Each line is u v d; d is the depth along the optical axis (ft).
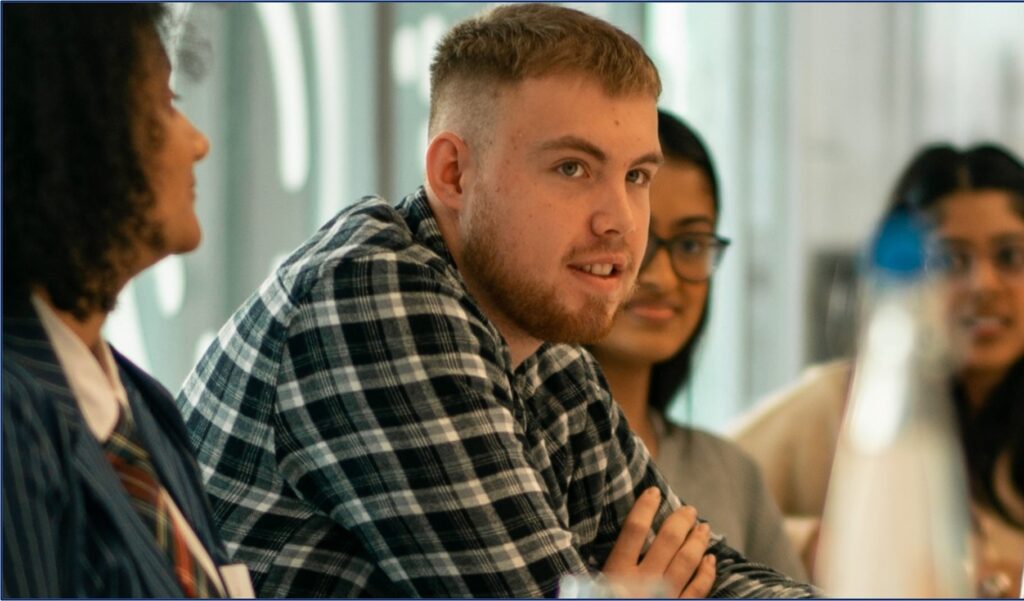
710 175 15.55
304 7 21.58
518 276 10.05
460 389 9.53
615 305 10.20
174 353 20.35
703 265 15.46
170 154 7.59
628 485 11.41
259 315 9.93
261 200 21.17
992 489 15.94
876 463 6.42
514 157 9.98
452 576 9.46
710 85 28.14
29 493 6.67
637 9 26.76
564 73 9.95
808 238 29.66
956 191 16.75
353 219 10.16
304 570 9.71
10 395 6.80
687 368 15.66
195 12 8.96
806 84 29.63
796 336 29.48
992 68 31.91
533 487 9.61
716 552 11.46
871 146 30.71
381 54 22.27
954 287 16.69
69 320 7.51
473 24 10.50
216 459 9.93
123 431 7.59
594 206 9.98
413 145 22.98
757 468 16.16
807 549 17.51
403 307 9.58
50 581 6.66
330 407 9.57
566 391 11.09
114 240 7.33
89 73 7.19
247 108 20.99
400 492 9.46
